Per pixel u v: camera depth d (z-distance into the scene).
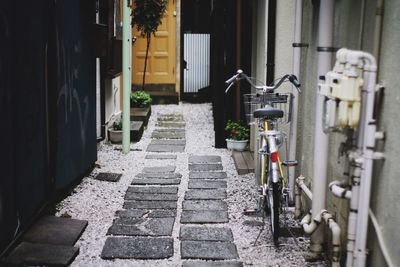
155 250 4.43
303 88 5.34
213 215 5.40
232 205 5.82
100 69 8.88
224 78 9.02
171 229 4.97
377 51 3.21
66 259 4.09
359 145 3.21
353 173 3.23
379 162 3.20
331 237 4.09
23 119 4.34
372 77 3.08
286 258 4.32
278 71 5.76
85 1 6.54
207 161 8.16
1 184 3.80
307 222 4.27
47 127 5.12
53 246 4.32
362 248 3.24
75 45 6.07
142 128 10.34
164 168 7.63
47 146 5.13
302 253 4.42
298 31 5.19
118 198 6.04
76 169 6.17
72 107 5.96
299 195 5.18
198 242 4.64
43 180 5.01
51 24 5.15
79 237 4.69
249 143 8.75
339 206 4.05
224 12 8.91
